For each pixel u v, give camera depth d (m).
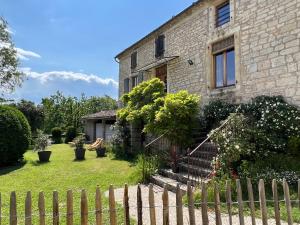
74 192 6.75
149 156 9.13
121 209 5.30
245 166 6.27
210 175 6.42
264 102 7.64
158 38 13.64
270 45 8.02
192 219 3.29
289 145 6.67
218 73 10.15
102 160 12.20
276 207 3.46
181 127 8.66
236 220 4.56
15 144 11.22
